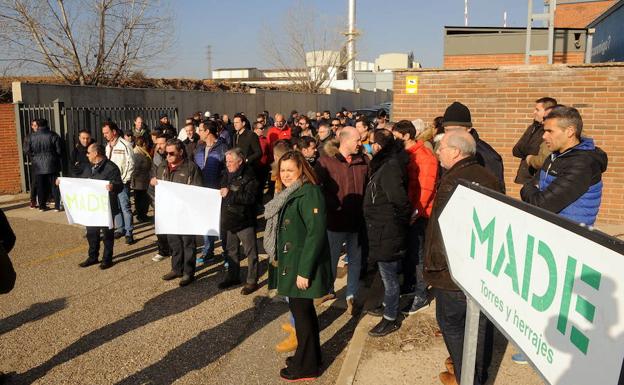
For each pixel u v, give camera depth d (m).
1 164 11.77
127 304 5.27
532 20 9.42
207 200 5.73
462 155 3.05
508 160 7.85
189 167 5.94
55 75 18.08
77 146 9.38
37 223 8.88
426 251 3.09
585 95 7.31
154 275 6.17
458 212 2.53
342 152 4.82
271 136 10.99
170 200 5.76
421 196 4.74
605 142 7.29
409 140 4.83
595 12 19.52
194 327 4.73
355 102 39.84
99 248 6.83
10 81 15.30
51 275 6.18
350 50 38.44
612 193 7.34
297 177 3.78
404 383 3.53
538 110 4.86
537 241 1.80
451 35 12.75
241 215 5.39
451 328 3.12
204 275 6.16
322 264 3.74
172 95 16.80
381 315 4.69
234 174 5.43
